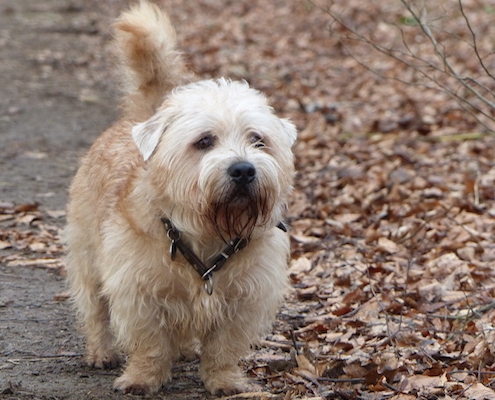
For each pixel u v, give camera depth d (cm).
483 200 1554
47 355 980
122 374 933
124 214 838
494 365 907
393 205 1539
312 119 2227
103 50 3266
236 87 851
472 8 3606
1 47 3253
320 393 860
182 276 823
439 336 1020
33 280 1223
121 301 841
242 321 858
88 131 2152
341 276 1227
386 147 1936
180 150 795
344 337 1020
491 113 2155
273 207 810
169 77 1006
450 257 1256
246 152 788
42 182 1716
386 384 867
